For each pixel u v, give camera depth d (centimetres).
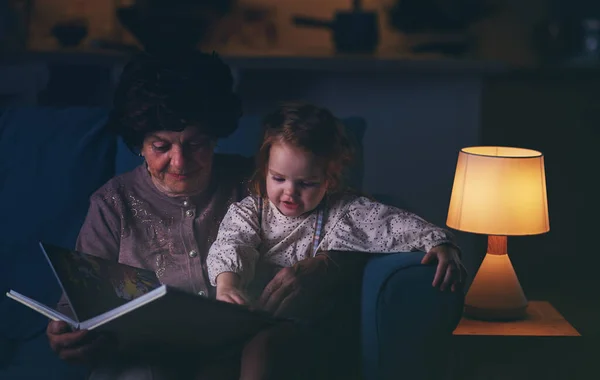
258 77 327
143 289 166
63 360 167
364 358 172
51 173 200
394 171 326
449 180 325
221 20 404
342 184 190
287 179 180
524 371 189
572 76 349
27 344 183
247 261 181
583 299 335
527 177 193
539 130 353
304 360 167
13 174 199
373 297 169
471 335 188
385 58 322
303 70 325
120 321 145
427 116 323
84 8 388
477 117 324
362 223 185
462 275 169
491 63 319
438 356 170
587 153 354
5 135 203
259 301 174
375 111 325
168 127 176
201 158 183
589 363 260
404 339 168
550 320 197
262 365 155
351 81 324
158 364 154
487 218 193
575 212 358
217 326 149
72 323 155
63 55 319
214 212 191
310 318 174
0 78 319
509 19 441
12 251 194
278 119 182
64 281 155
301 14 422
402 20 371
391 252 181
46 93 324
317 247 185
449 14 369
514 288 198
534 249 358
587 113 351
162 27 342
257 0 417
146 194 189
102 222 186
